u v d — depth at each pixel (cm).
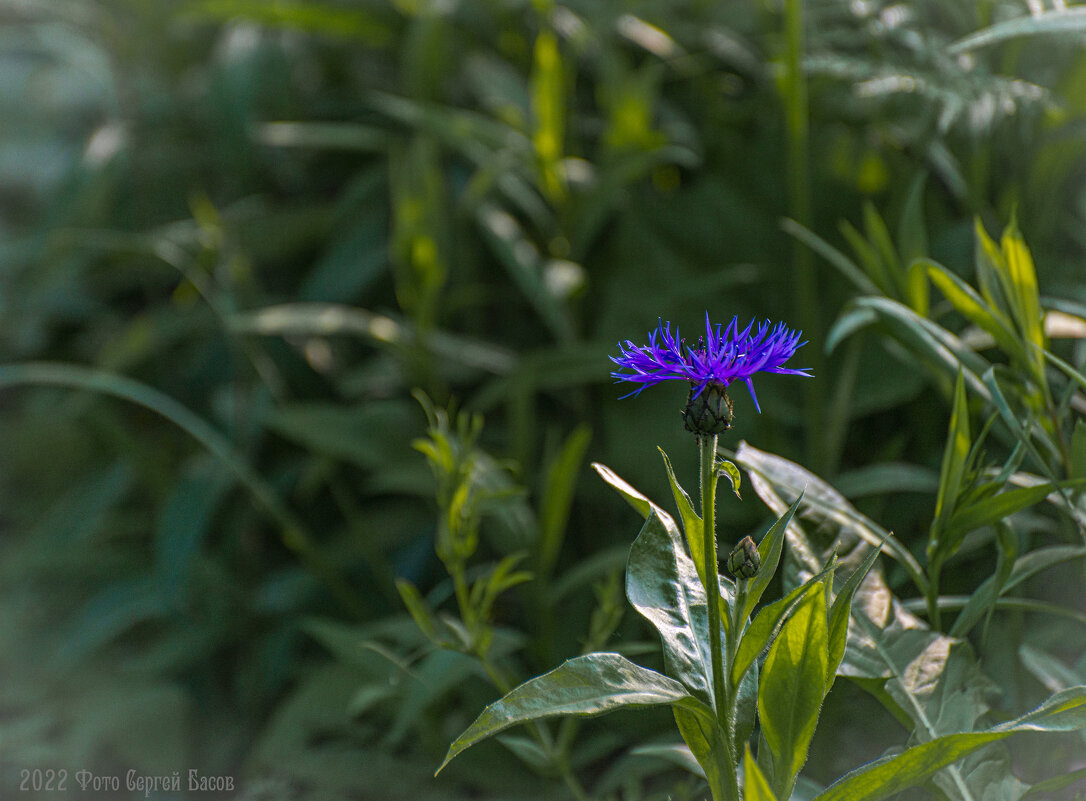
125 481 185
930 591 101
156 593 172
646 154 152
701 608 94
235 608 172
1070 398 106
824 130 167
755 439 149
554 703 89
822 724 114
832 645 91
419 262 151
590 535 163
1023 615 119
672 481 90
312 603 169
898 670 98
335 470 176
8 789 154
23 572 183
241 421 180
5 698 171
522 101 182
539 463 169
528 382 146
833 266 159
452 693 142
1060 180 132
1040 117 129
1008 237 102
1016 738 110
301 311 160
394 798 136
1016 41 122
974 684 98
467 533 111
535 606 133
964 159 142
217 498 164
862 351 149
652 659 120
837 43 152
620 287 168
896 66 118
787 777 91
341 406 184
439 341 160
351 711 123
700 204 169
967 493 100
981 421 111
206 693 172
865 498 135
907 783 90
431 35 173
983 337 114
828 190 163
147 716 164
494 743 134
